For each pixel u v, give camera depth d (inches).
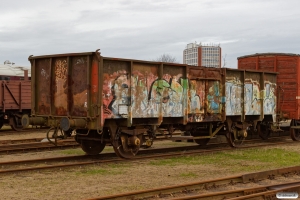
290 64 733.3
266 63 761.0
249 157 527.2
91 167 441.4
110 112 457.4
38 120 502.3
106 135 498.9
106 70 454.0
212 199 309.1
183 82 541.3
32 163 460.1
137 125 497.4
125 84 474.0
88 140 521.0
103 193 329.1
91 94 452.8
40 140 719.1
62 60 483.5
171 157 519.2
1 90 890.7
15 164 447.8
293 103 729.0
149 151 563.2
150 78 501.0
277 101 732.7
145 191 310.0
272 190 330.6
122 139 483.5
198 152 556.1
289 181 382.9
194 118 557.6
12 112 927.0
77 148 611.5
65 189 341.1
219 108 593.0
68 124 443.5
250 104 641.0
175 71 532.4
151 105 501.7
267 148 621.9
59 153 556.4
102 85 447.8
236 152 573.9
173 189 326.6
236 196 321.4
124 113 472.1
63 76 482.3
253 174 378.6
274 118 694.5
